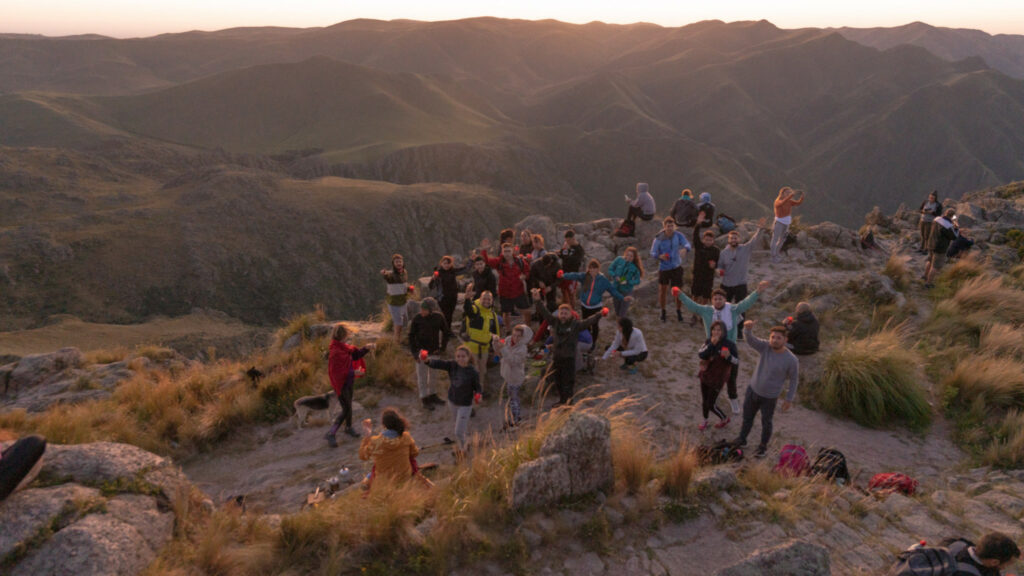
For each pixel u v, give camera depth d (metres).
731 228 15.98
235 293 126.31
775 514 5.02
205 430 8.40
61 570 3.59
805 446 7.22
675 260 10.95
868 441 7.44
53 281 113.69
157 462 4.86
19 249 117.12
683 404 8.34
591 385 8.89
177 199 153.88
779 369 6.46
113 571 3.70
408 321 11.53
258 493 6.84
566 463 4.91
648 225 16.58
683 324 11.27
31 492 4.09
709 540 4.65
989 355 9.11
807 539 4.72
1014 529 5.09
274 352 12.27
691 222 15.88
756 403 6.72
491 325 8.80
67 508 4.00
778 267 14.07
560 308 7.89
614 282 9.41
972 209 19.75
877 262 14.52
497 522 4.66
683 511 4.95
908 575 3.66
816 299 11.59
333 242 148.00
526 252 12.15
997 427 7.61
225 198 152.00
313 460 7.70
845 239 15.35
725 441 6.86
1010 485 5.99
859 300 11.63
